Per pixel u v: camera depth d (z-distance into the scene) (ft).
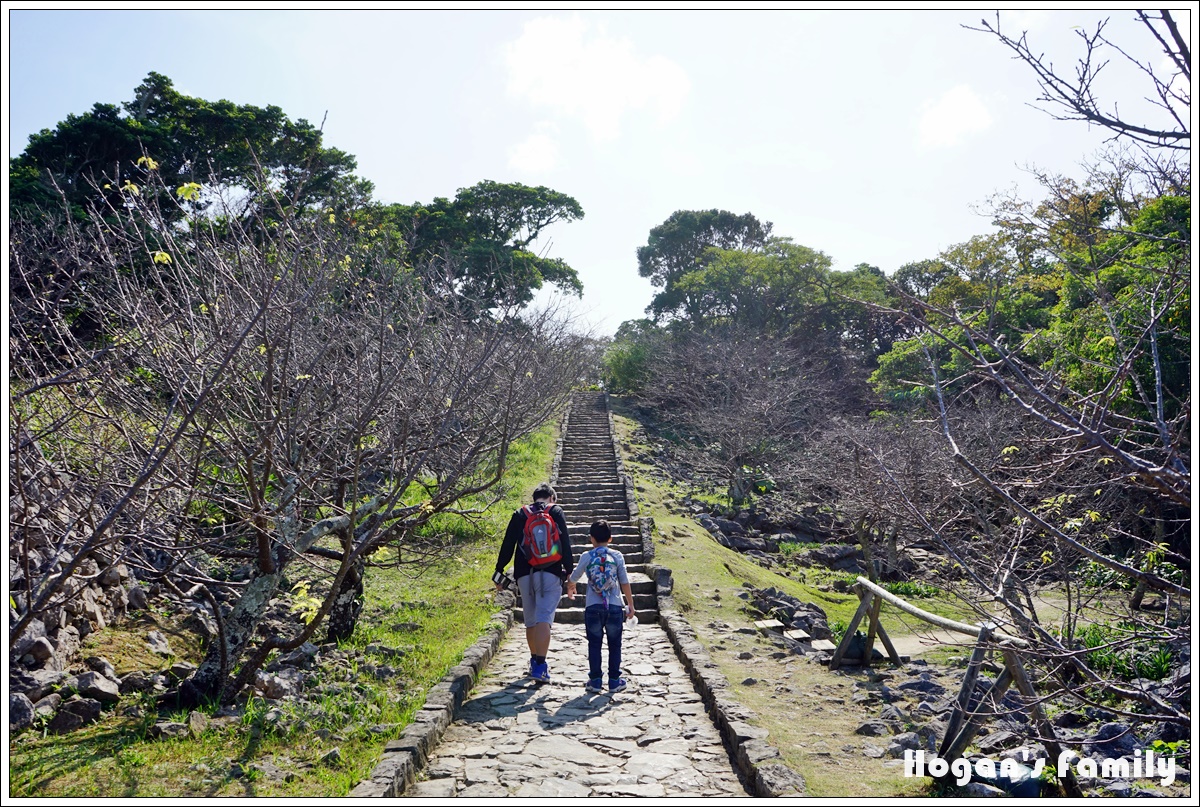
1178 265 12.85
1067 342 30.09
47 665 18.30
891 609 42.63
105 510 16.65
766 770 14.83
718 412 78.64
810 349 111.96
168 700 18.49
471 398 23.09
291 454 18.34
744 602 34.96
